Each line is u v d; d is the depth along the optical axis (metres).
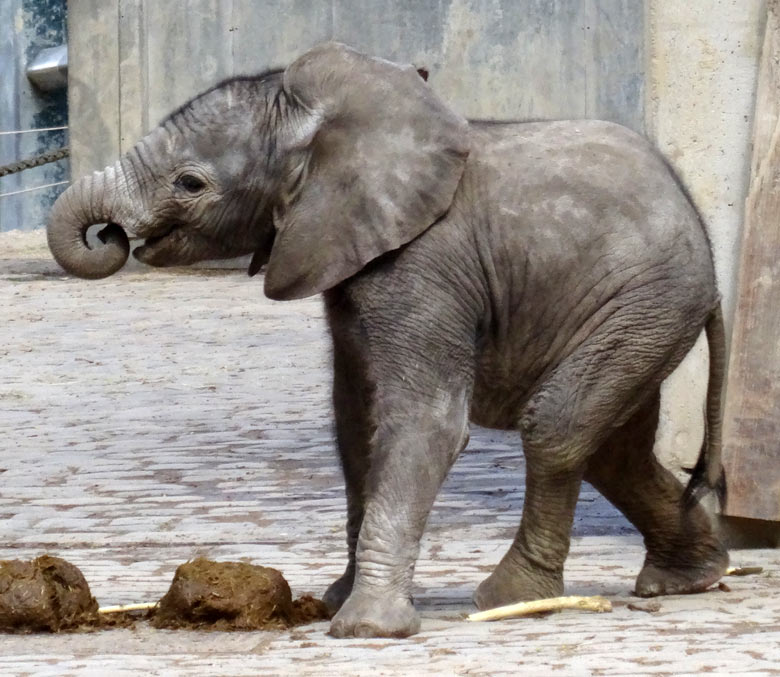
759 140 14.40
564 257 10.38
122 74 41.88
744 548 14.23
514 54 37.69
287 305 35.72
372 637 9.95
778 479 13.85
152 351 29.36
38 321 33.78
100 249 10.74
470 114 38.19
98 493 17.97
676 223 10.53
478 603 10.92
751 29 14.68
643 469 11.64
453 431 10.24
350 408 11.06
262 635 10.31
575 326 10.48
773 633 10.12
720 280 14.76
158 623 10.70
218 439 21.12
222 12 41.00
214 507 17.03
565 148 10.58
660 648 9.61
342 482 18.22
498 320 10.50
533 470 10.73
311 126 10.22
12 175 67.44
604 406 10.49
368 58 10.38
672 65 14.89
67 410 23.75
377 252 10.07
